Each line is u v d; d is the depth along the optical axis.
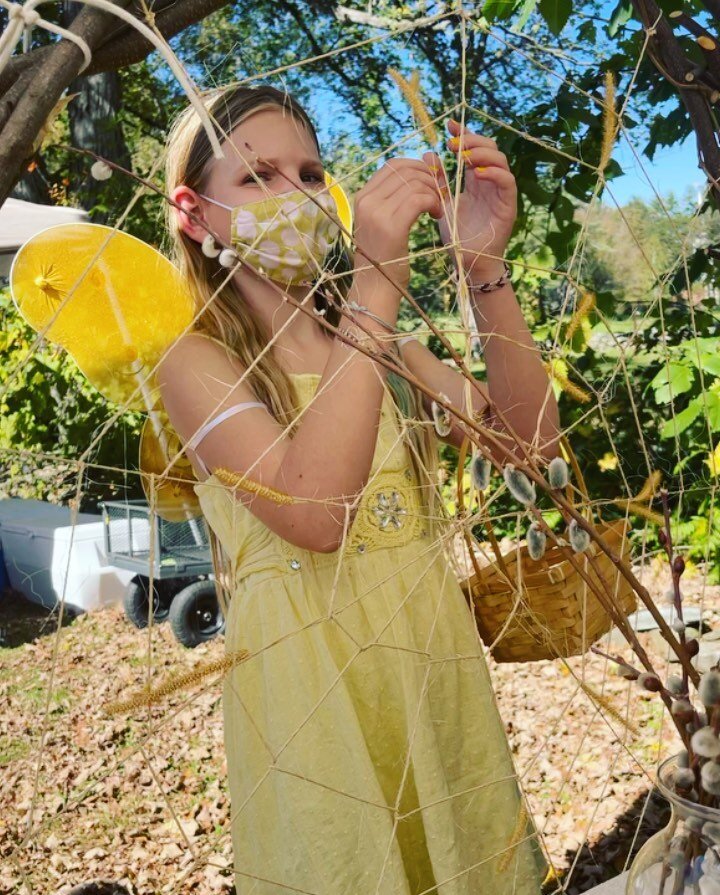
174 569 5.33
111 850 3.09
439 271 1.18
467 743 1.22
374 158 0.90
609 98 0.90
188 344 1.19
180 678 0.79
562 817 2.86
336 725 1.12
